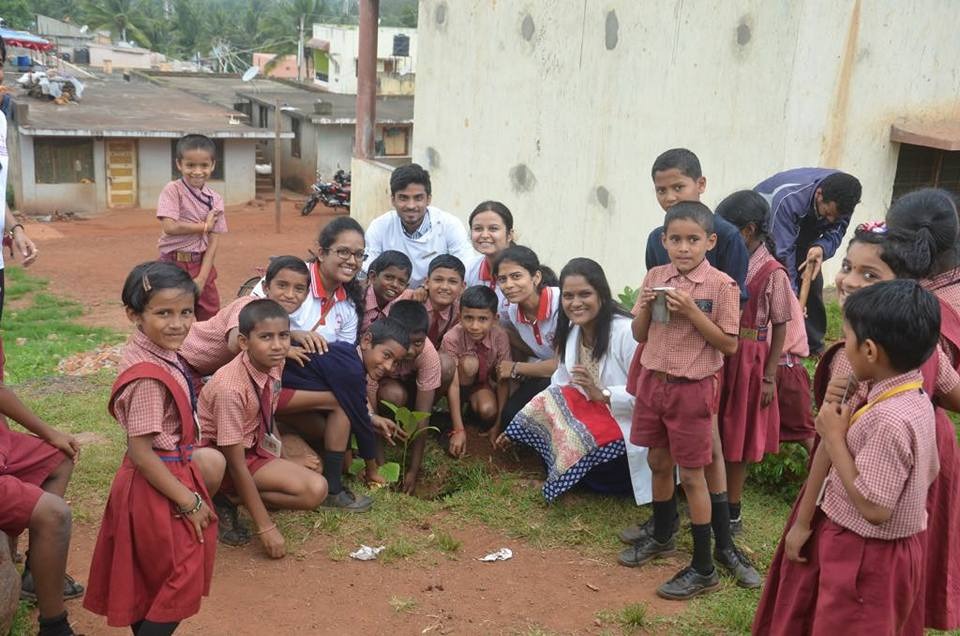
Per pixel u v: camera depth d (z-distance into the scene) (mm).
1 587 3525
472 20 13484
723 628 3953
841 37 8961
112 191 29203
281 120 34844
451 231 6523
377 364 5270
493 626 3957
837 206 5910
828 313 8336
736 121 9406
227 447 4316
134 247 24375
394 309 5379
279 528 4727
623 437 4902
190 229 7047
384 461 5504
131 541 3379
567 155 11977
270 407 4594
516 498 5180
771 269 4375
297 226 27859
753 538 4738
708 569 4172
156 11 84625
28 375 8789
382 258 5633
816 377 3428
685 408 3975
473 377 5875
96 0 73375
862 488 2855
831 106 9141
